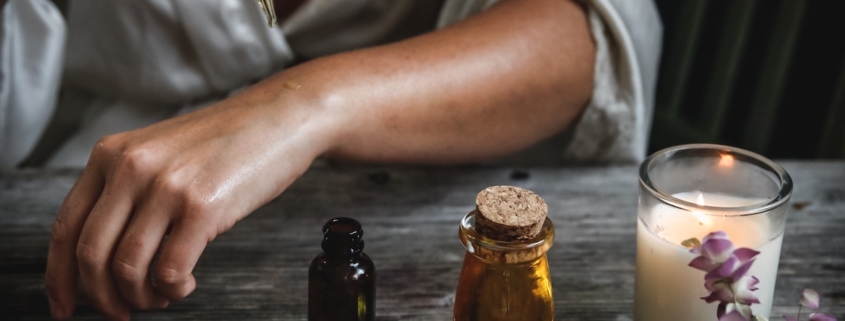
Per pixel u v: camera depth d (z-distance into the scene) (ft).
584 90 2.69
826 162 2.67
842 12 3.79
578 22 2.67
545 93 2.60
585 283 2.26
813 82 4.02
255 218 2.45
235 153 2.13
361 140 2.35
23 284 2.25
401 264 2.31
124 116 3.28
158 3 3.01
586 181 2.59
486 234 1.88
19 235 2.38
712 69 4.79
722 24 4.90
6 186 2.55
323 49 3.23
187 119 2.19
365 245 2.36
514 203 1.90
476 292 1.94
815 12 3.92
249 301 2.21
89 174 2.12
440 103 2.43
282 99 2.25
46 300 2.21
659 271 1.97
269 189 2.16
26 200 2.50
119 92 3.26
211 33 3.03
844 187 2.55
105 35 3.12
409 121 2.40
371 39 3.23
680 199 1.95
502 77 2.51
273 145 2.17
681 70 5.14
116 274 2.04
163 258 2.04
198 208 2.04
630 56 2.69
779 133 4.25
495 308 1.94
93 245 2.04
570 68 2.63
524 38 2.58
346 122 2.30
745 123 4.65
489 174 2.61
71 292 2.12
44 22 3.14
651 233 1.97
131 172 2.06
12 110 3.15
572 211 2.47
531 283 1.93
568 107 2.68
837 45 3.85
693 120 5.22
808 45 3.99
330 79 2.33
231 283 2.25
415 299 2.21
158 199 2.05
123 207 2.06
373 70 2.39
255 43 3.07
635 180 2.59
